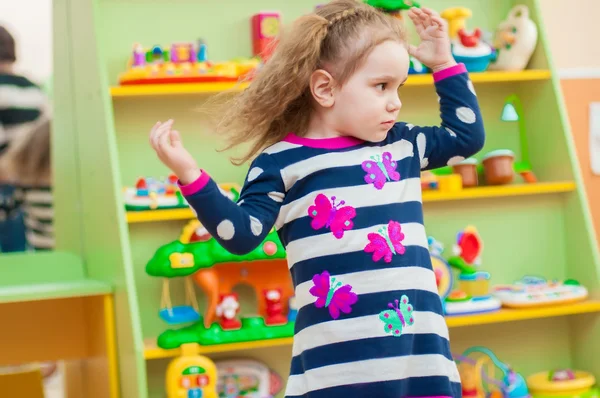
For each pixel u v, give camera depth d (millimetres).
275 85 1529
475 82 2812
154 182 2514
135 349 2297
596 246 2875
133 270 2613
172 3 2709
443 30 1621
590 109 3217
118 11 2668
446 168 2816
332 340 1422
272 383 2686
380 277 1429
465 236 2768
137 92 2473
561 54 3211
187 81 2506
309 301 1452
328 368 1419
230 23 2754
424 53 1631
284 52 1524
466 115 1597
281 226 1504
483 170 2879
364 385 1401
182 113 2689
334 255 1439
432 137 1587
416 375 1432
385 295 1424
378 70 1462
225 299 2479
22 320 2760
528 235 2959
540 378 2818
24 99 3039
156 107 2674
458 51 2766
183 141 2689
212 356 2674
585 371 2916
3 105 3018
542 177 2975
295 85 1514
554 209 2982
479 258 2779
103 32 2656
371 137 1488
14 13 3330
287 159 1483
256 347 2688
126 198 2465
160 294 2633
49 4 3373
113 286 2480
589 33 3238
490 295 2750
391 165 1504
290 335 2486
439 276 2699
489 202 2926
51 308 2789
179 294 2639
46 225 3094
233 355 2697
